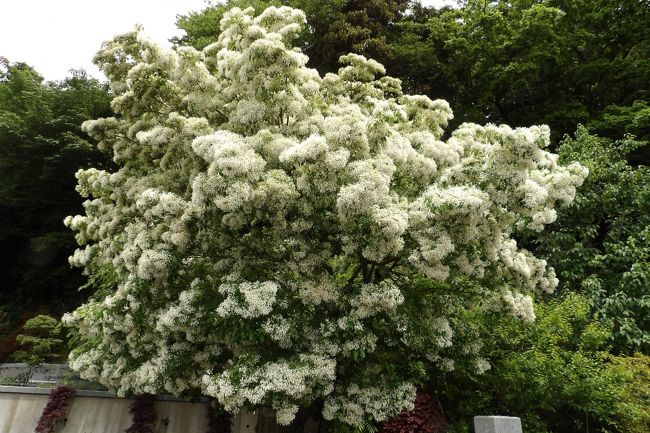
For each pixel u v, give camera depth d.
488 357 6.94
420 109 7.34
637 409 6.15
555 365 6.46
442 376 6.77
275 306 5.26
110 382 7.05
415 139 6.62
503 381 6.83
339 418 5.53
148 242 5.80
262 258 5.87
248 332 4.96
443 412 6.82
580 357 6.48
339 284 5.78
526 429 6.54
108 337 6.61
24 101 18.97
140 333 6.52
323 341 5.47
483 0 15.97
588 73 15.05
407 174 6.23
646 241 9.02
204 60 6.89
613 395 6.32
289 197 4.95
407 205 5.46
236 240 5.82
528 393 6.63
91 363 7.25
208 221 5.52
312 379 5.11
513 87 16.36
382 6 17.61
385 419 5.49
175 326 5.59
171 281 5.90
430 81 17.77
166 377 6.11
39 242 17.28
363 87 7.62
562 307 7.34
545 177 5.66
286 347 5.38
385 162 5.25
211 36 17.66
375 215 4.78
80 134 18.02
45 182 18.02
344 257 6.03
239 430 7.89
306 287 5.45
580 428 6.92
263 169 5.03
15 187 18.31
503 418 4.62
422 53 16.86
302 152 4.72
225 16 6.16
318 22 16.88
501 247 5.96
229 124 6.09
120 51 6.86
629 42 15.52
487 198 4.95
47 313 16.69
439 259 5.02
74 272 18.39
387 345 6.00
